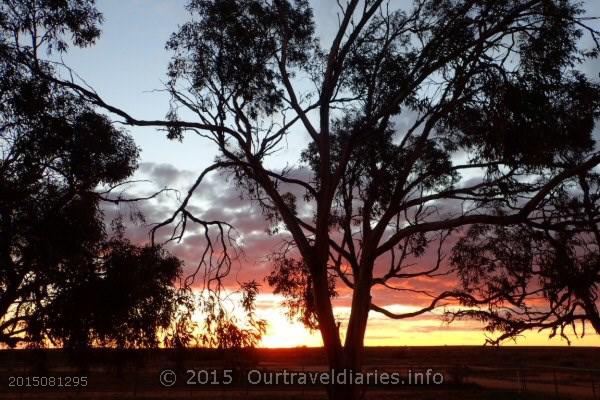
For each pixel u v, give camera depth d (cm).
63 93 1367
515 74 1348
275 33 1641
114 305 1236
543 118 1311
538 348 12656
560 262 1423
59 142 1312
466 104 1455
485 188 1549
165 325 1293
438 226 1395
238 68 1502
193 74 1520
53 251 1241
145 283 1273
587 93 1326
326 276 1411
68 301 1222
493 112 1335
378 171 1691
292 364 4812
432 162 1738
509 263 1576
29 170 1272
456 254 1684
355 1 1466
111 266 1259
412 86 1379
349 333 1436
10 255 1272
